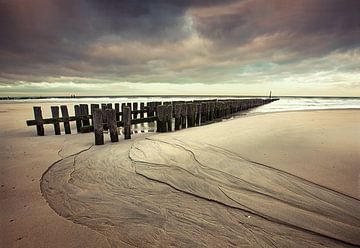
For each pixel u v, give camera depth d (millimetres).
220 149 4660
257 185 3105
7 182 3387
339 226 2223
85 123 9211
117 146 5547
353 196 2666
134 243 2070
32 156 4738
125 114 6438
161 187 3215
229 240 2092
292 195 2797
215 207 2652
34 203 2783
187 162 4059
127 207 2711
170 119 8102
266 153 4262
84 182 3430
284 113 13406
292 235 2131
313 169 3432
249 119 9797
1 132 8297
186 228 2287
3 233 2176
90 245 2031
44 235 2160
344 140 5055
